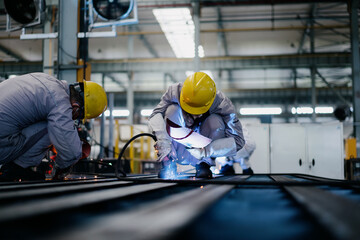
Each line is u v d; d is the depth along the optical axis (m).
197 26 9.70
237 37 13.65
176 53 13.71
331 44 14.34
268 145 7.76
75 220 0.92
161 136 2.95
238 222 0.89
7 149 2.68
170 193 1.67
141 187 1.87
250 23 12.56
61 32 5.11
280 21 12.45
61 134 2.63
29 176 2.88
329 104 17.83
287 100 18.44
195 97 2.81
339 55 14.07
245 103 18.78
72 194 1.46
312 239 0.71
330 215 0.90
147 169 9.52
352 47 9.60
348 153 8.90
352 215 0.91
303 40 13.95
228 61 14.60
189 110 2.88
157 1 10.44
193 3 9.84
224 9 11.66
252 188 1.92
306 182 2.04
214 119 2.98
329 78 17.16
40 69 14.95
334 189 1.86
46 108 2.65
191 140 2.73
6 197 1.22
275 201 1.32
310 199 1.24
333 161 7.43
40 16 5.14
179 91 3.02
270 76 17.28
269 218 0.95
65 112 2.66
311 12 11.95
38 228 0.80
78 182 2.14
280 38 13.80
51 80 2.75
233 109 3.05
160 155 2.97
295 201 1.28
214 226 0.84
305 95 17.84
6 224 0.82
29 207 1.05
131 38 13.81
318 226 0.82
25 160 2.85
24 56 15.12
